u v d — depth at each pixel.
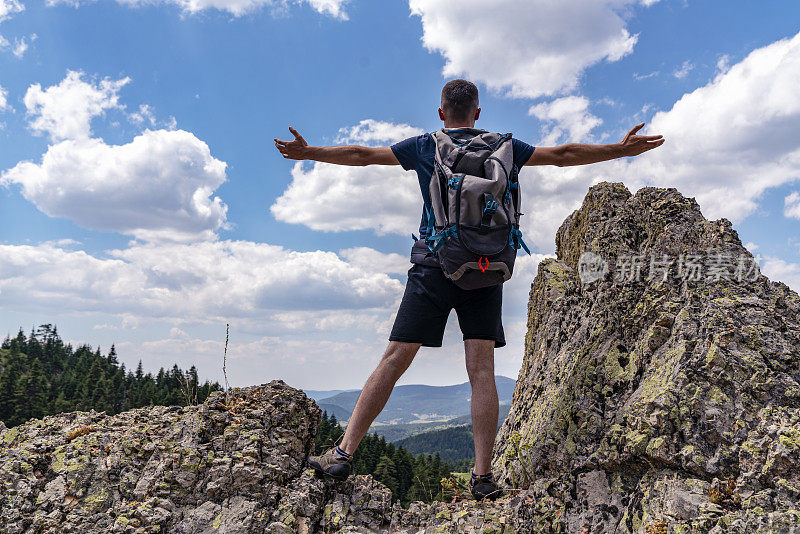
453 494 3.58
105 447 3.59
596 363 3.67
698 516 2.31
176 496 3.20
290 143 3.25
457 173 3.01
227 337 4.13
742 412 2.59
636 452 2.79
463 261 2.88
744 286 3.25
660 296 3.49
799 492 2.19
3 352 163.00
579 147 3.26
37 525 3.04
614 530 2.72
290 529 3.03
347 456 3.38
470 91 3.47
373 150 3.32
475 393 3.45
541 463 3.47
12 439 3.77
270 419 3.78
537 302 5.85
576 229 5.70
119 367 179.00
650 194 4.34
